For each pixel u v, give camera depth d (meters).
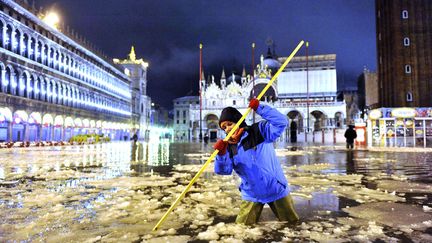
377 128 40.84
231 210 5.27
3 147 33.84
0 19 38.78
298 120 94.75
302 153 20.86
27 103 43.31
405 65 51.00
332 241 3.72
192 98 123.44
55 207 5.50
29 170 11.55
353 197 6.23
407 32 51.19
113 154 21.89
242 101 99.19
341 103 88.06
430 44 50.62
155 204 5.73
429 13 51.00
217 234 3.99
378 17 59.12
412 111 37.19
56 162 15.12
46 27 49.69
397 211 5.12
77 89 60.94
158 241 3.79
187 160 16.45
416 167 11.88
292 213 4.50
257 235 3.95
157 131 124.19
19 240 3.85
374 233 3.98
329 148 29.02
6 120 38.94
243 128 4.30
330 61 95.94
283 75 97.94
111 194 6.81
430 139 37.84
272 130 4.11
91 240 3.81
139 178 9.27
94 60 71.00
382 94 56.59
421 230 4.14
